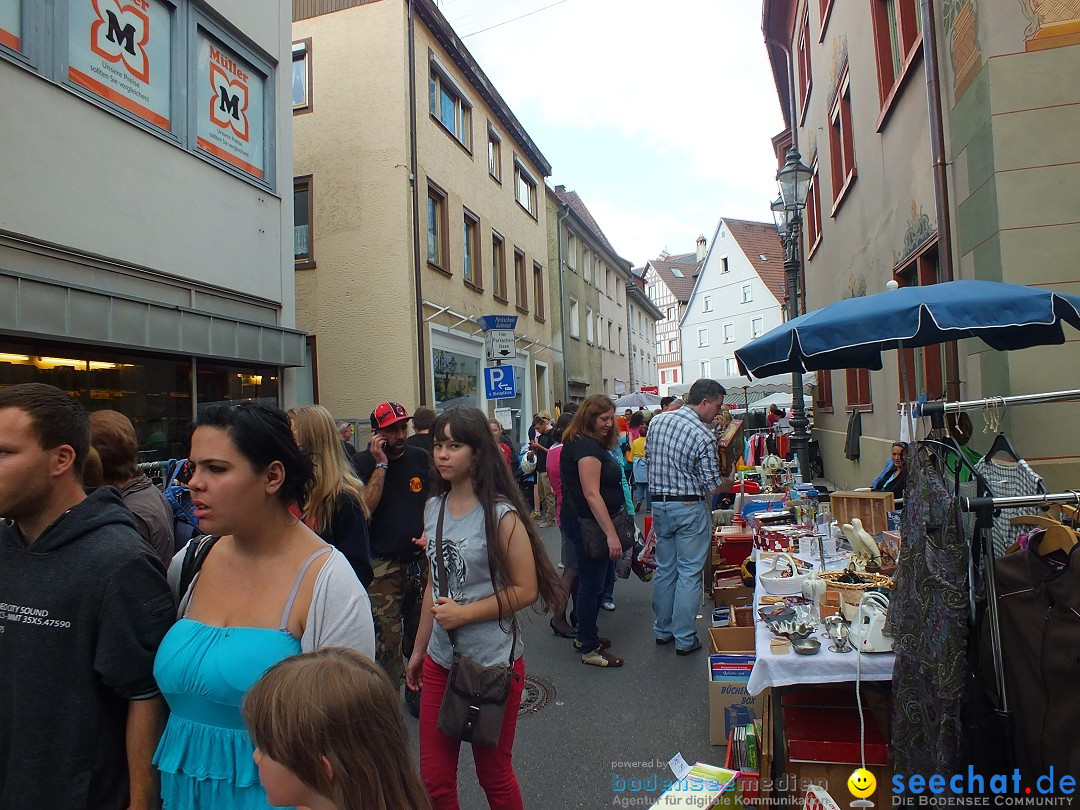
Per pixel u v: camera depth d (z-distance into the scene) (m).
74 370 6.43
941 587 2.19
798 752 2.68
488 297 17.23
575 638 5.70
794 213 10.99
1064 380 4.82
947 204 6.01
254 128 9.05
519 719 4.23
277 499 1.77
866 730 2.79
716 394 5.43
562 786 3.42
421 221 13.52
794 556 4.16
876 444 9.45
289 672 1.30
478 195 16.81
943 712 2.15
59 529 1.74
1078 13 4.95
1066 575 2.01
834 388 13.98
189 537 3.37
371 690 1.29
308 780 1.24
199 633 1.71
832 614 3.04
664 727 4.03
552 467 6.71
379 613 3.96
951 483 2.29
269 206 9.19
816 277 15.20
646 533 6.50
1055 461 4.80
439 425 2.63
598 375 30.58
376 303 12.89
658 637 5.55
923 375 7.27
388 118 12.98
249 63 8.93
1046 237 4.94
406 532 4.01
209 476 1.69
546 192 23.61
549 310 23.78
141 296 7.17
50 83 6.18
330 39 13.43
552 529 11.40
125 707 1.78
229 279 8.39
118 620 1.69
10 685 1.69
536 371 21.47
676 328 82.69
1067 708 1.99
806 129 15.37
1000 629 2.13
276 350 8.95
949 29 5.84
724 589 5.48
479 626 2.53
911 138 7.11
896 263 7.87
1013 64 5.06
